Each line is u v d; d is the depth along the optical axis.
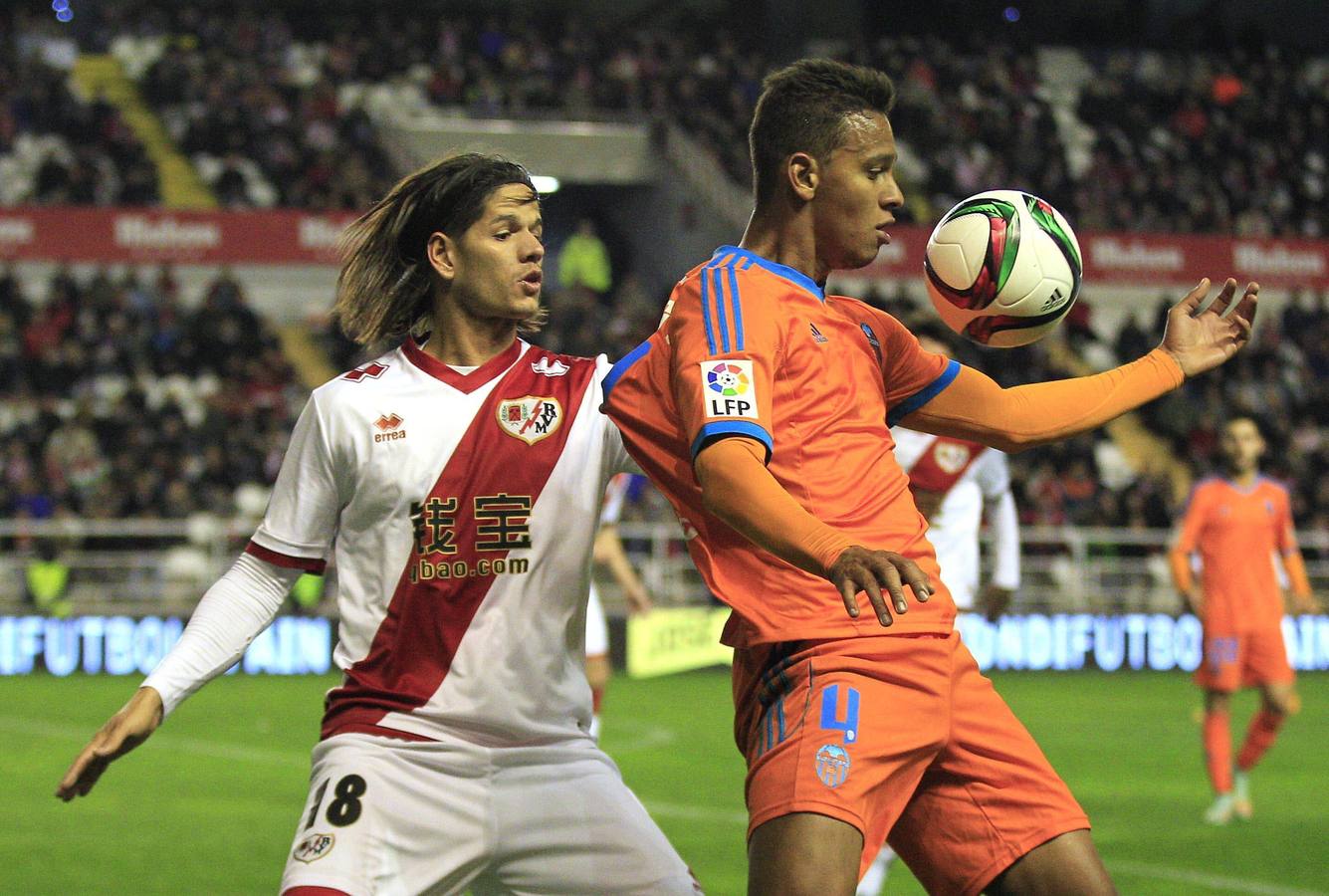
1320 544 73.88
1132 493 77.31
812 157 12.53
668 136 105.81
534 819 12.57
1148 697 59.06
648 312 92.00
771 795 11.57
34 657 63.03
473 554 12.71
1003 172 104.81
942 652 12.09
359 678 12.81
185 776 37.12
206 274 92.00
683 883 12.59
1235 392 90.06
